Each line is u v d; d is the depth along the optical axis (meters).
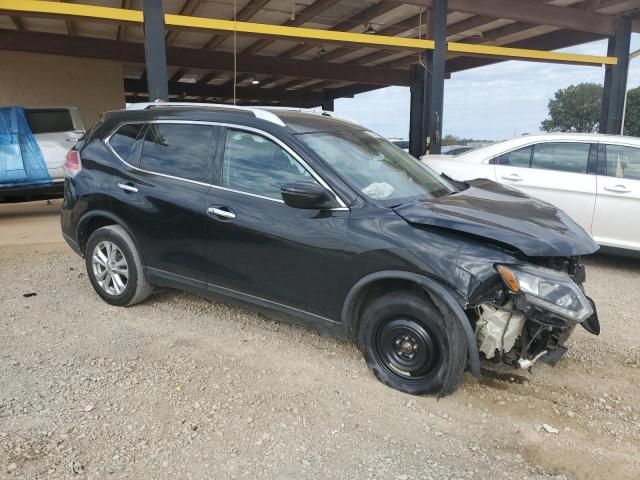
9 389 3.35
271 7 12.22
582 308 3.07
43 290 5.21
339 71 18.67
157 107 4.61
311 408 3.24
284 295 3.75
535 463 2.81
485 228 3.22
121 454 2.77
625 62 12.82
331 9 12.45
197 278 4.18
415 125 19.89
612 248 6.27
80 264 6.18
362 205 3.50
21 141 9.28
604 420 3.22
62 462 2.69
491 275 3.07
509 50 11.41
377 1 11.77
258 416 3.15
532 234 3.23
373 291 3.59
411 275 3.21
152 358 3.83
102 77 16.38
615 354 4.12
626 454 2.90
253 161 3.92
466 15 12.95
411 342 3.34
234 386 3.47
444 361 3.22
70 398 3.28
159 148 4.42
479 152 7.13
